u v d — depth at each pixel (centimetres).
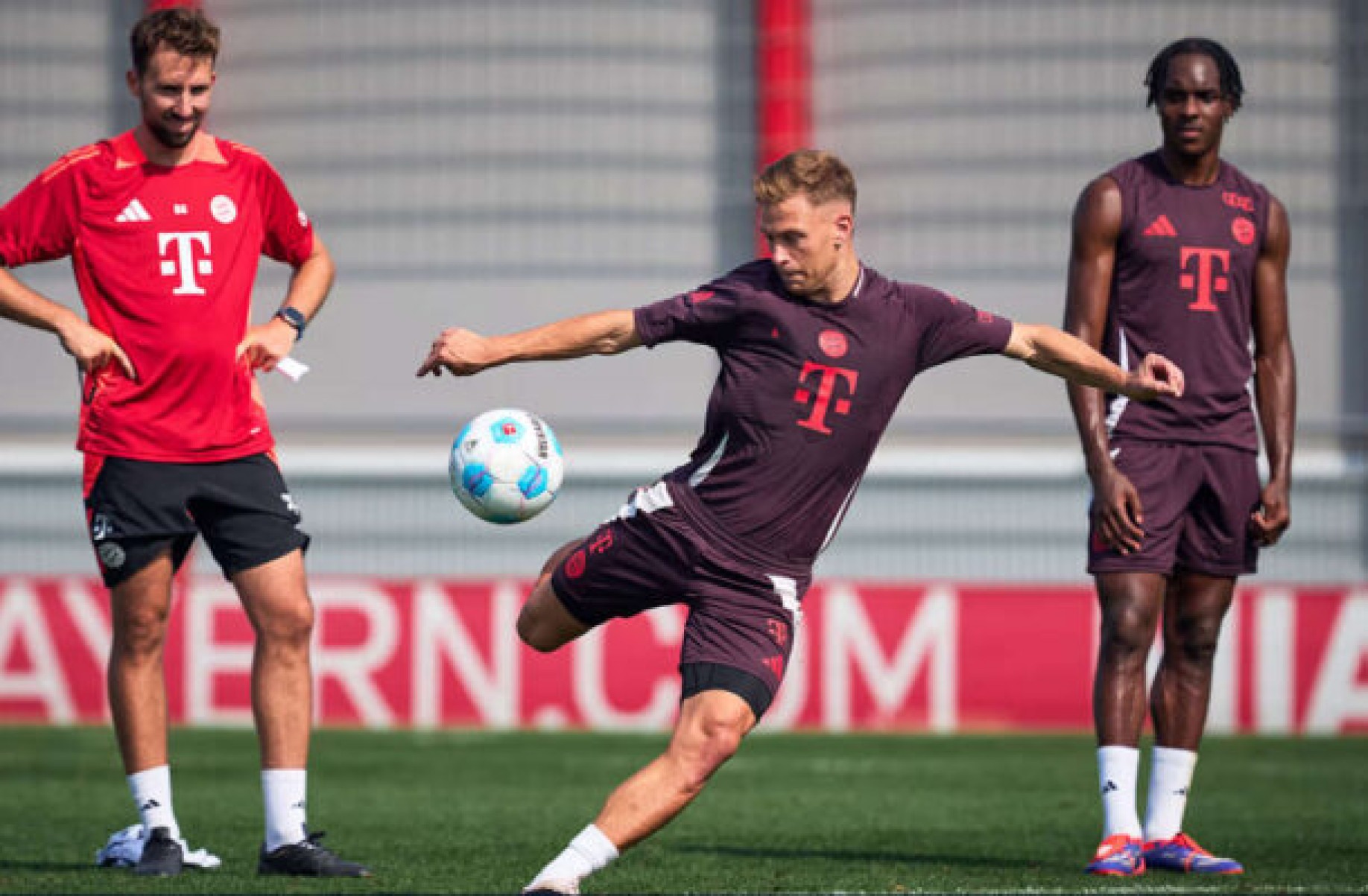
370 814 2497
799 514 1568
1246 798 2728
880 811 2556
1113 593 1936
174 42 1752
